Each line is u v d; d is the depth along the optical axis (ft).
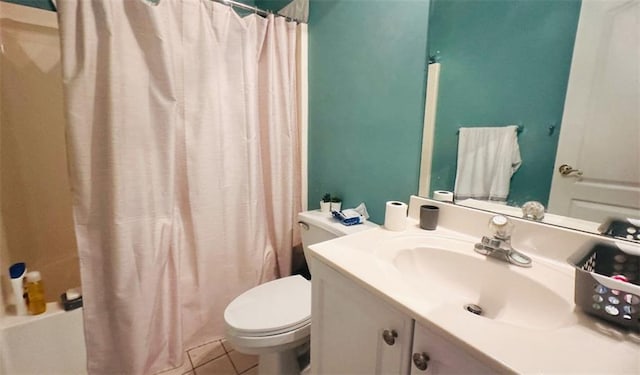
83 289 3.77
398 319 2.09
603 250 2.26
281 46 5.09
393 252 2.89
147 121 3.86
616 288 1.74
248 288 5.25
